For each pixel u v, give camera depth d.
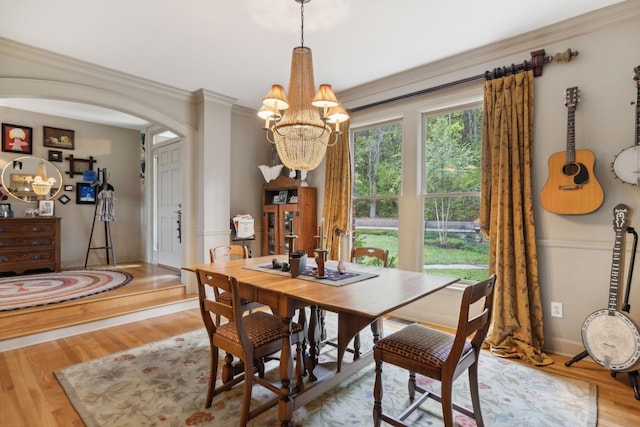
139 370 2.48
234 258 4.59
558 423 1.89
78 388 2.22
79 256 5.66
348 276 2.29
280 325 2.06
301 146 2.27
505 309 2.84
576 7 2.45
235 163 4.76
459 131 3.42
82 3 2.36
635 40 2.44
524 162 2.82
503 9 2.46
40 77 3.10
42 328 3.02
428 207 3.62
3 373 2.42
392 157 3.94
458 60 3.24
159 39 2.88
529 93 2.82
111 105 3.56
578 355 2.54
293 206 4.45
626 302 2.38
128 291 3.90
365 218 4.16
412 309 3.65
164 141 5.63
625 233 2.42
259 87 3.99
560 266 2.74
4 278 4.46
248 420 1.82
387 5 2.40
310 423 1.90
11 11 2.45
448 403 1.58
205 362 2.62
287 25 2.66
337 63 3.37
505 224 2.86
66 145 5.51
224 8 2.43
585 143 2.63
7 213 4.84
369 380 2.40
